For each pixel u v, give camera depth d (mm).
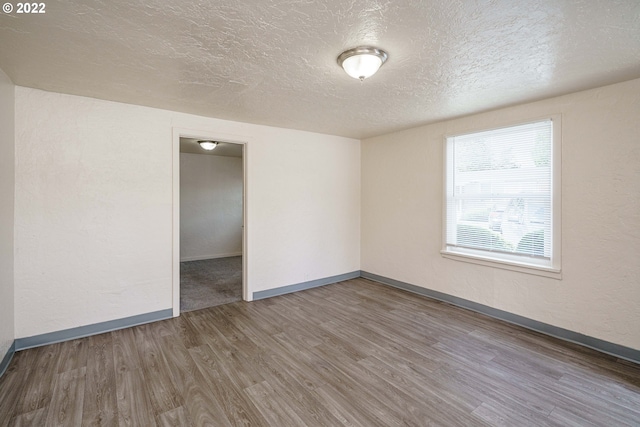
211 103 3102
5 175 2391
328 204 4723
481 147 3504
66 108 2807
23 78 2449
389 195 4617
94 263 2955
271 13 1599
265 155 4059
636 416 1851
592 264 2697
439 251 3945
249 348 2691
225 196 7285
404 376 2268
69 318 2842
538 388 2125
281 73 2363
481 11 1575
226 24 1702
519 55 2064
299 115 3551
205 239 7047
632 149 2482
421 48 1973
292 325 3191
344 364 2434
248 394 2053
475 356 2561
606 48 1967
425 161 4090
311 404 1955
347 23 1693
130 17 1628
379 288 4523
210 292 4363
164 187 3324
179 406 1933
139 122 3168
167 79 2480
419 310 3623
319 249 4645
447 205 3850
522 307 3172
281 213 4230
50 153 2742
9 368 2344
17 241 2609
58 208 2781
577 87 2648
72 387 2115
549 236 2979
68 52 2023
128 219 3123
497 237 3373
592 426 1776
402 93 2809
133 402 1966
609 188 2598
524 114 3105
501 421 1812
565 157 2832
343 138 4863
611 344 2596
